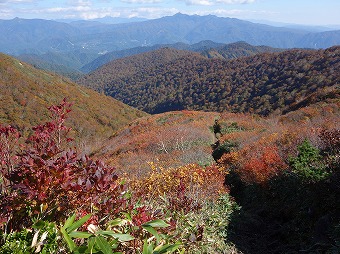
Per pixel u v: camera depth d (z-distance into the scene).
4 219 1.93
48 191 2.03
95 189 2.17
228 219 5.93
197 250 3.51
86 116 71.62
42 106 62.62
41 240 1.77
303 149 7.71
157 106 117.50
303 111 22.86
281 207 6.84
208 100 91.62
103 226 2.27
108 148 23.81
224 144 16.38
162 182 5.62
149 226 2.19
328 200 5.64
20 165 1.99
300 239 5.45
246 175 8.86
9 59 82.12
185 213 4.27
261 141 12.38
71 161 2.08
